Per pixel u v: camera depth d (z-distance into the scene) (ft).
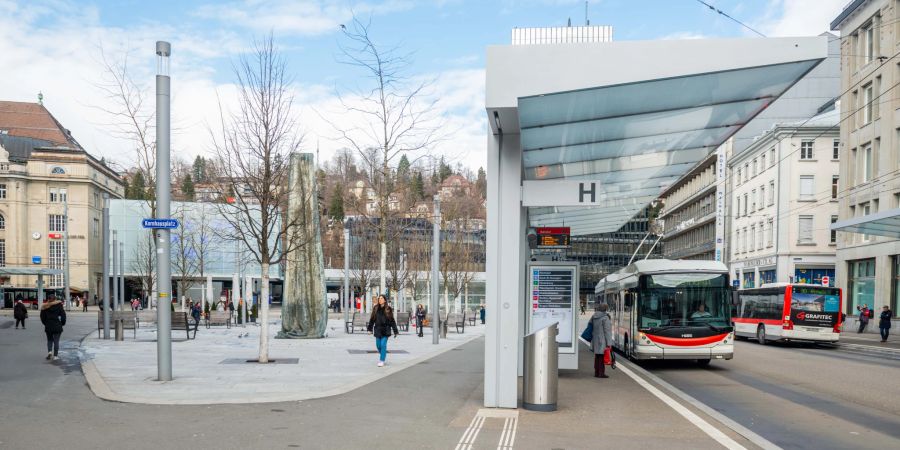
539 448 25.76
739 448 26.53
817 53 25.16
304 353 63.77
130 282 231.71
